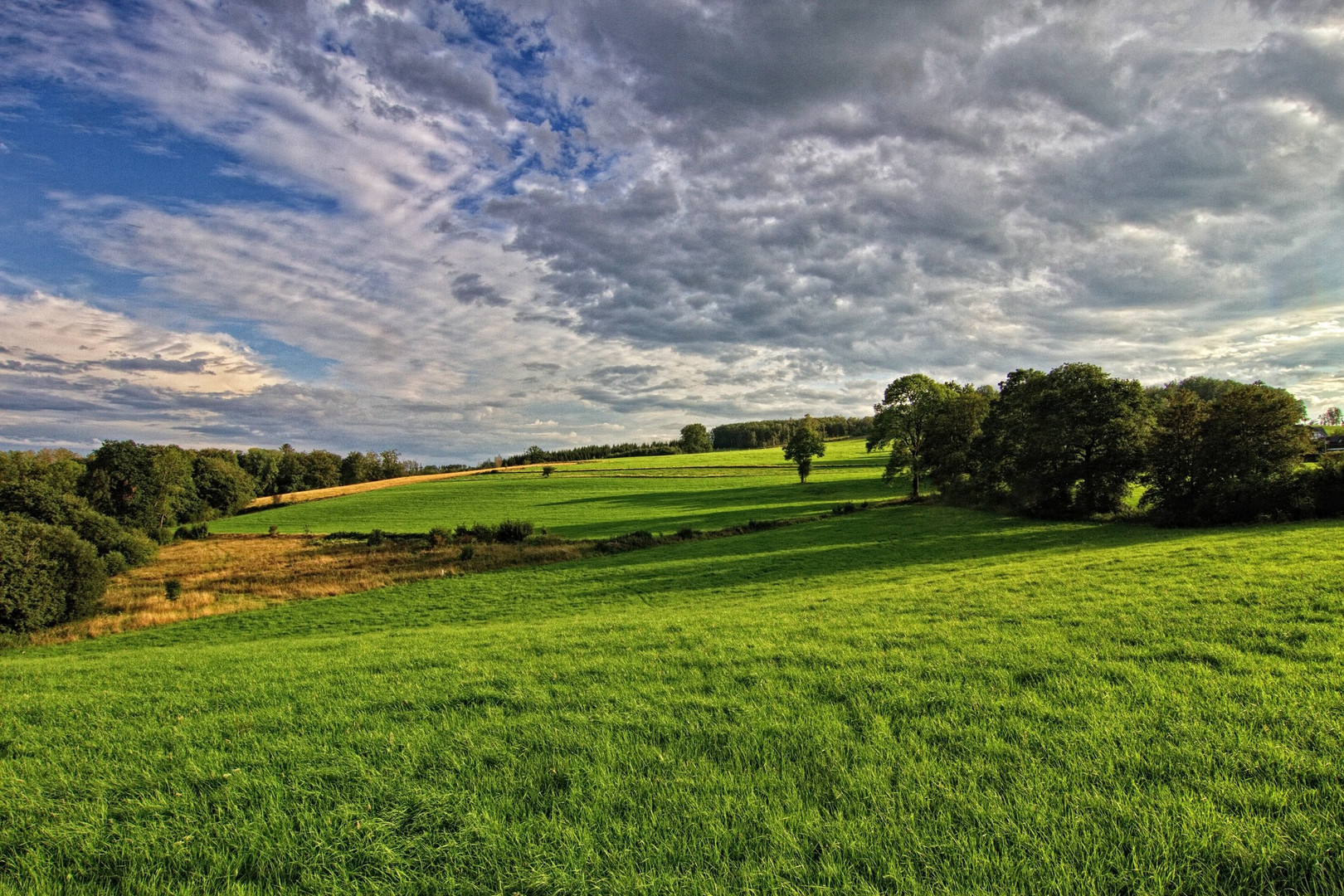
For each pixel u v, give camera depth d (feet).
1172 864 13.80
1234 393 127.24
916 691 26.14
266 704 31.99
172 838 17.80
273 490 478.59
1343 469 101.35
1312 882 13.14
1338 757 17.61
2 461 258.98
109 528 176.35
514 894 14.49
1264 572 49.32
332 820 18.01
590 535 199.41
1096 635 34.12
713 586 96.17
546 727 24.50
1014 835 15.24
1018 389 187.01
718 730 23.17
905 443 242.37
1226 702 22.27
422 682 34.32
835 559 109.40
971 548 107.24
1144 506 143.33
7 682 47.73
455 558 162.20
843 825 16.16
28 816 19.72
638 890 14.15
